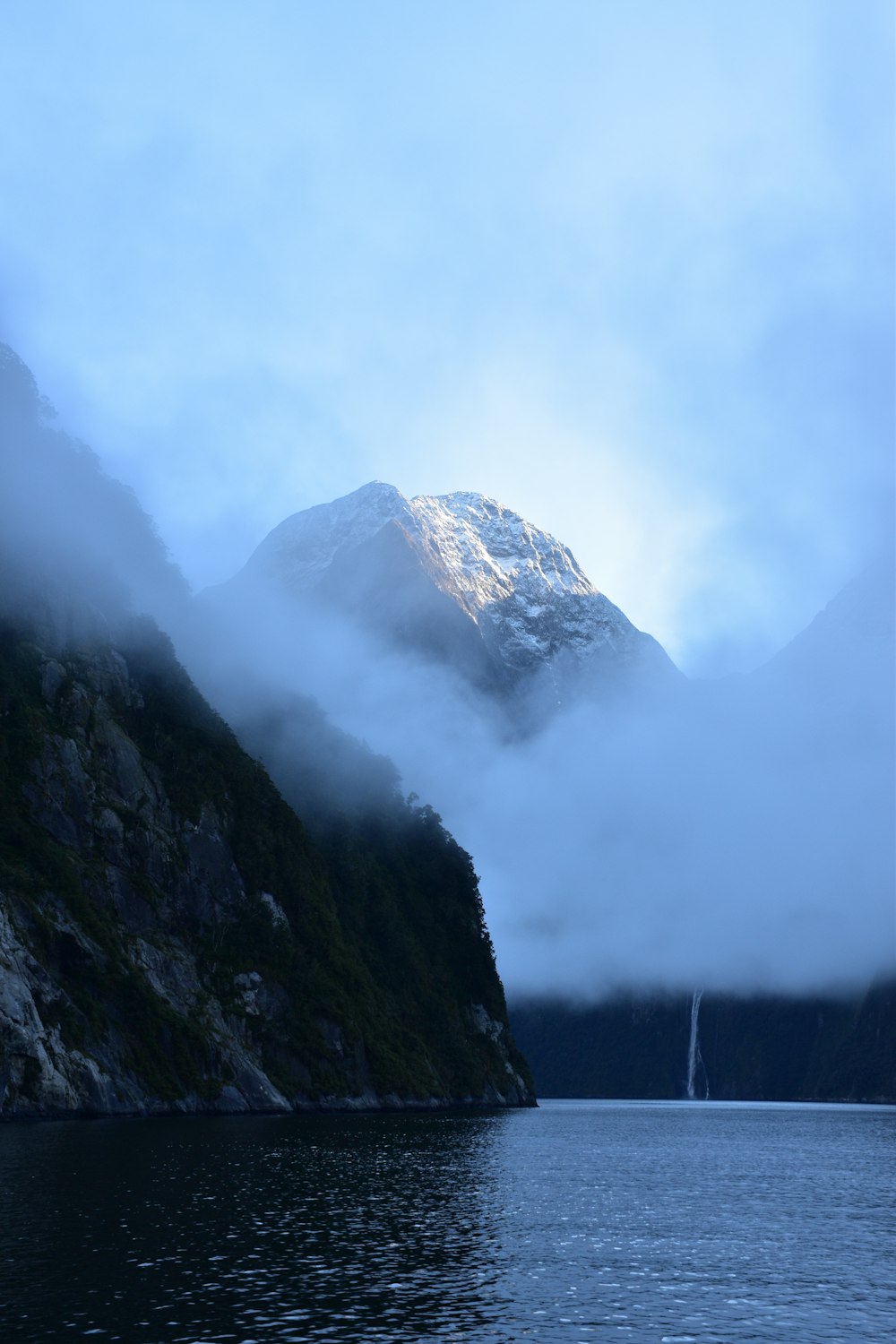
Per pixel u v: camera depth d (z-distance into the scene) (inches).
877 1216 3292.3
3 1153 3565.5
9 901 5275.6
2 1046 4800.7
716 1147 6136.8
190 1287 2027.6
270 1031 6663.4
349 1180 3472.0
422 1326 1876.2
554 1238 2719.0
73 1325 1782.7
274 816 7741.1
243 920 6958.7
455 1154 4598.9
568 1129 7278.5
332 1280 2130.9
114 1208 2679.6
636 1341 1845.5
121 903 6131.9
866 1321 2014.0
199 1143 4178.2
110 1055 5374.0
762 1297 2170.3
